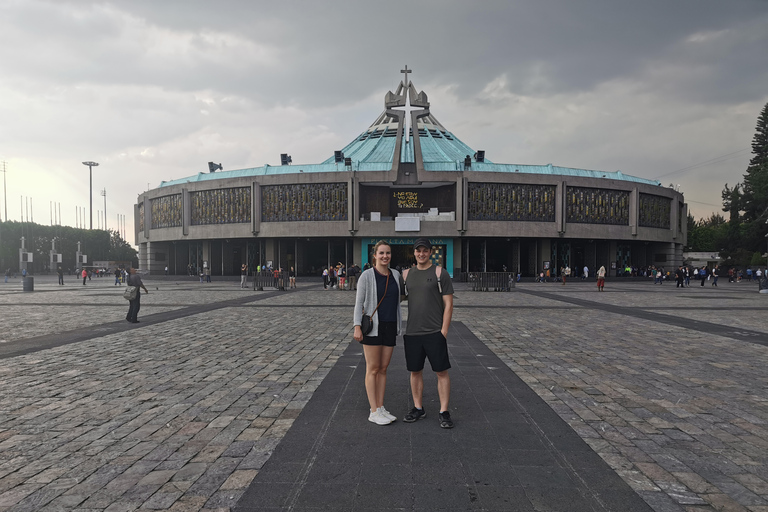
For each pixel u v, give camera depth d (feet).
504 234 144.66
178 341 31.12
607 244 163.63
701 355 26.48
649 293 86.63
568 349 28.35
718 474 11.39
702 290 99.50
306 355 26.43
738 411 16.39
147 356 26.05
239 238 155.33
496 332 35.37
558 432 14.23
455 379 21.01
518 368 23.18
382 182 146.20
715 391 18.97
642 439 13.70
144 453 12.56
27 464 11.87
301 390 19.03
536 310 52.49
